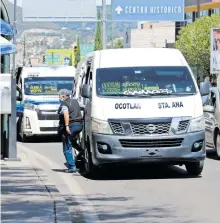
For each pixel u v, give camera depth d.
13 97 39.28
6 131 39.88
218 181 32.31
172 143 31.84
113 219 23.14
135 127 31.73
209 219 22.86
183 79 33.94
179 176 34.28
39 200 25.25
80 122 35.69
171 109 32.19
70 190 30.00
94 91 33.31
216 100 43.16
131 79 33.72
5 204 24.31
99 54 35.56
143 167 38.22
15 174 33.44
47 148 51.25
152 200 26.98
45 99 56.56
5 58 40.44
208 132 44.22
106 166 33.97
